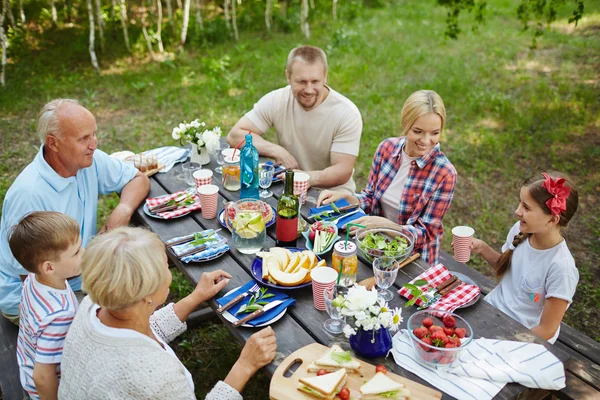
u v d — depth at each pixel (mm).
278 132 3605
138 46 8312
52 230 1863
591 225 4445
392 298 2088
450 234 4316
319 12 9953
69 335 1664
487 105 6543
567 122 6141
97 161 2828
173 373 1583
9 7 7980
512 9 10680
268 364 1794
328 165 3646
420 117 2635
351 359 1717
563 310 2180
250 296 2088
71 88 6887
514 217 4543
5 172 4973
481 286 2779
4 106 6301
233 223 2340
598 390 2049
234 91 6914
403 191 2834
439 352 1700
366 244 2250
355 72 7469
